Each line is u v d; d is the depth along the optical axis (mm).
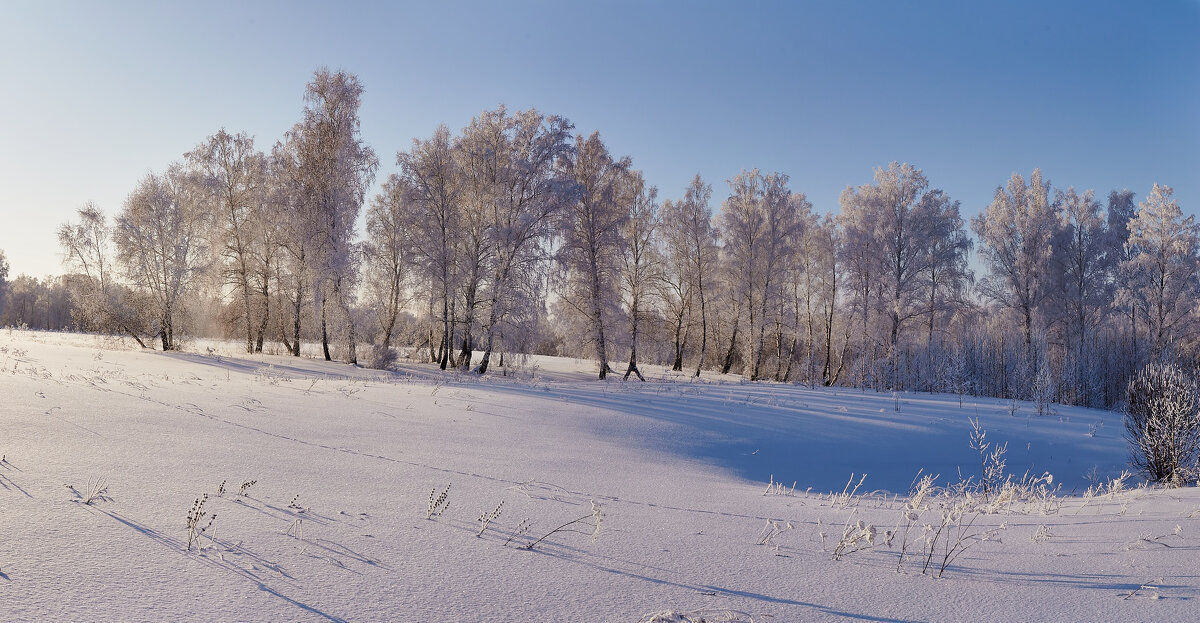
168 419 6562
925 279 37844
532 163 30188
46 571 2330
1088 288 41281
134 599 2158
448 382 17938
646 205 38938
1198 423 8797
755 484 7379
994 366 29938
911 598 2637
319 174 29109
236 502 3699
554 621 2193
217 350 35375
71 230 33562
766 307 38969
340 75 29906
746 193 38875
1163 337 33969
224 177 35438
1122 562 3289
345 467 5207
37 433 5086
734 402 15727
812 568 3107
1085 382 29266
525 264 29297
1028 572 3102
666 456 8586
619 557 3146
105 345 33688
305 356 35000
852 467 10164
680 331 45438
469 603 2336
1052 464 11359
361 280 30984
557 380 28344
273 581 2436
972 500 6070
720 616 2312
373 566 2717
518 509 4223
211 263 34156
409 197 29406
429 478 5098
